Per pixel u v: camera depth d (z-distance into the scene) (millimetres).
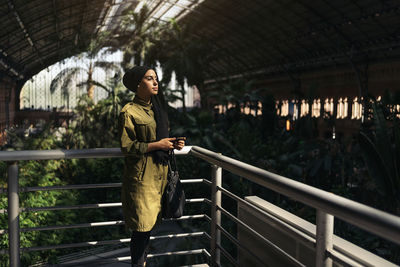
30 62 41156
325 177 15055
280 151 16984
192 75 28844
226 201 13703
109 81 22234
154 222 2146
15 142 16812
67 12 28766
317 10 25625
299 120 20641
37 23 28031
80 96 20000
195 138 16609
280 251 1829
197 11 33250
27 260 8602
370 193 11773
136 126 2092
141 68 2107
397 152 6887
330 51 30531
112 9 32562
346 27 25953
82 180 15836
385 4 20781
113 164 16297
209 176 15016
